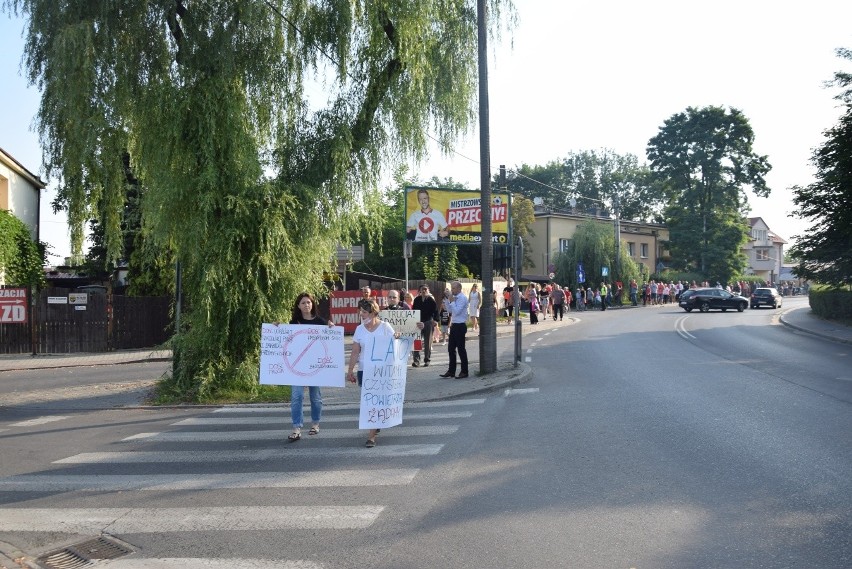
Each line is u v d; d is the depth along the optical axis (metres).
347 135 12.83
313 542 5.08
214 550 4.99
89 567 4.76
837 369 14.26
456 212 28.81
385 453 7.77
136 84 11.89
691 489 6.05
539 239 60.00
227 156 11.98
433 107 14.57
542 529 5.18
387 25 13.28
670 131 67.50
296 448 8.19
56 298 21.14
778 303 46.44
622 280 52.28
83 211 12.81
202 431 9.41
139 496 6.38
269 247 11.86
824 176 26.70
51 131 12.08
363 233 43.12
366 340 8.29
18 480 7.03
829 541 4.81
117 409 11.50
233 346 12.50
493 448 7.82
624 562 4.54
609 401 10.59
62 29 11.11
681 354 17.38
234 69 12.02
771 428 8.39
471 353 18.91
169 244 12.47
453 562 4.62
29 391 13.64
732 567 4.43
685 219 65.50
